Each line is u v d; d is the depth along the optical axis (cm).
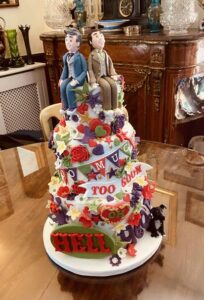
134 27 204
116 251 82
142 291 74
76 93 71
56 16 243
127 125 82
